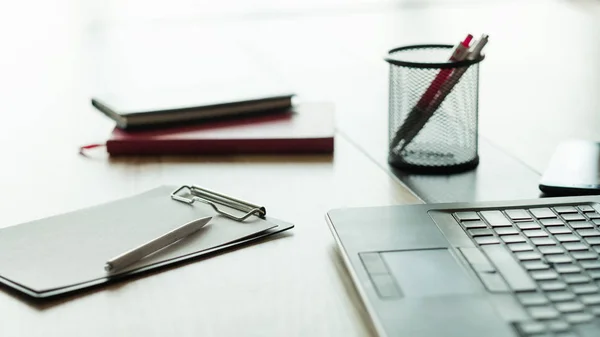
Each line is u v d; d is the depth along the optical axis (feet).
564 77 4.78
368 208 2.77
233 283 2.43
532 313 2.04
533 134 3.82
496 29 6.11
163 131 3.82
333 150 3.69
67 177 3.43
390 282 2.22
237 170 3.46
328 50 5.79
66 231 2.78
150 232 2.75
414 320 2.02
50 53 5.83
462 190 3.15
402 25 6.45
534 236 2.49
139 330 2.18
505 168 3.38
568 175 3.09
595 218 2.60
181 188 3.12
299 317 2.22
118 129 3.88
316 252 2.63
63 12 7.17
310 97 4.61
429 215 2.68
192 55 5.77
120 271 2.48
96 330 2.18
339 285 2.40
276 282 2.43
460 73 3.30
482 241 2.47
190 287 2.41
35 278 2.44
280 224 2.83
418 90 3.34
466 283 2.20
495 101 4.37
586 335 1.93
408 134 3.40
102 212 2.95
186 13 7.28
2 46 6.02
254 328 2.17
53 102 4.64
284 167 3.49
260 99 4.04
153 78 5.14
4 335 2.18
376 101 4.50
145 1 7.61
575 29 5.95
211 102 3.98
